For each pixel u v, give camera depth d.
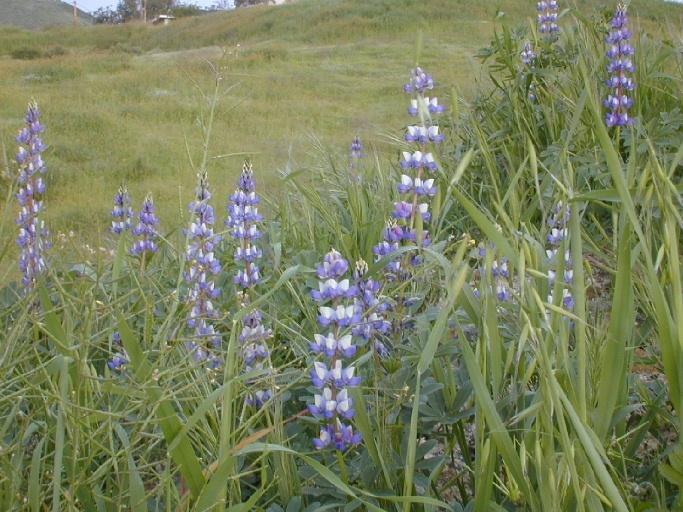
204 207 0.93
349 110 5.41
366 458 0.68
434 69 7.13
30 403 0.73
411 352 0.77
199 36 13.09
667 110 1.48
